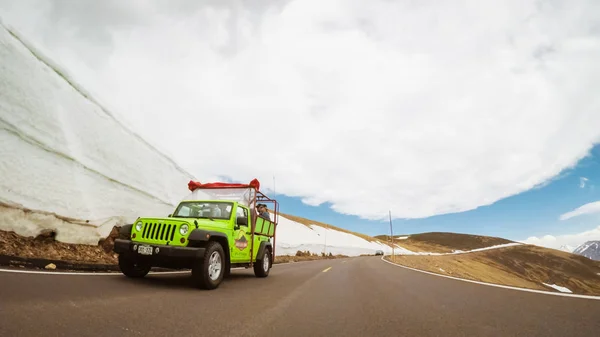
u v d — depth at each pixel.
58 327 2.59
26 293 3.69
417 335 3.02
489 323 3.54
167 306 3.80
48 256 7.12
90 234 9.13
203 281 5.34
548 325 3.45
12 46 7.95
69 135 9.16
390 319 3.71
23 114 7.81
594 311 4.25
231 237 6.69
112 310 3.36
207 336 2.67
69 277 5.26
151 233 5.59
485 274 72.81
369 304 4.75
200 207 7.45
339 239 83.25
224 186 9.00
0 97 7.34
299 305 4.45
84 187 9.31
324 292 5.95
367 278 9.38
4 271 4.95
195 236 5.41
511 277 92.50
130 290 4.71
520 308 4.46
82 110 9.95
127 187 11.41
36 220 7.62
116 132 11.42
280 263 18.58
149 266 6.20
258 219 8.58
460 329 3.27
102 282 5.20
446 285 7.52
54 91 9.01
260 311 3.87
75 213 8.73
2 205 6.97
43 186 7.96
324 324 3.37
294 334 2.92
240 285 6.52
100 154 10.36
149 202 12.67
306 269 13.04
